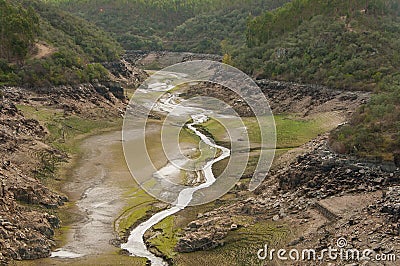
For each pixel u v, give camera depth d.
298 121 109.25
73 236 60.00
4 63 128.25
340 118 106.56
